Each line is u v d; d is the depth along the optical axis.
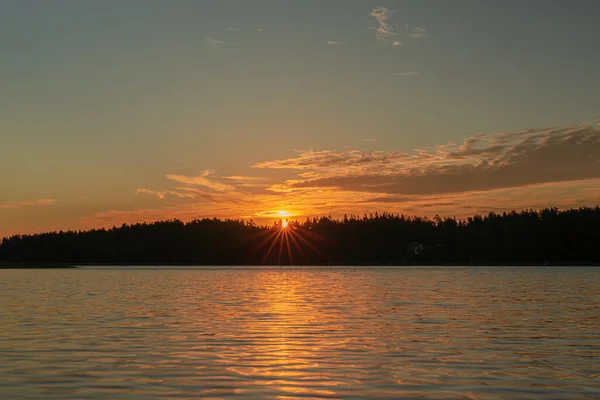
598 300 52.69
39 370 20.98
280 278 117.56
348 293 64.56
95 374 20.36
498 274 139.88
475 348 25.59
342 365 21.95
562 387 18.55
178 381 19.34
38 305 47.50
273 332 30.67
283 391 18.08
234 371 20.88
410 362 22.50
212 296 59.47
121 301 52.22
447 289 72.62
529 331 31.00
